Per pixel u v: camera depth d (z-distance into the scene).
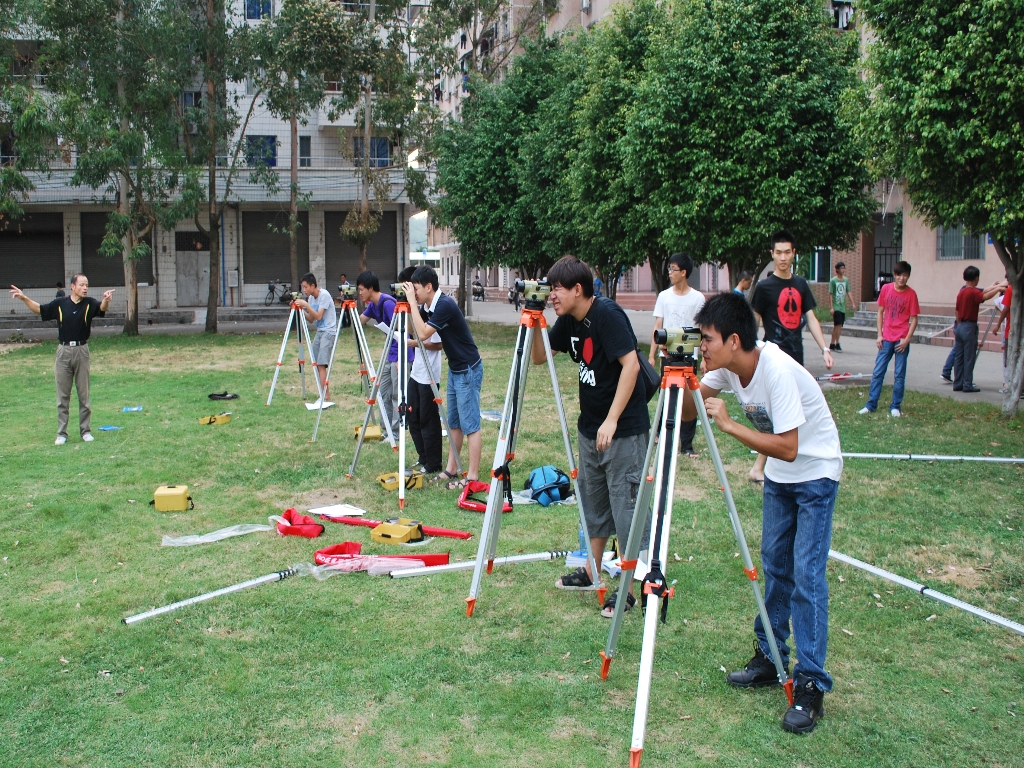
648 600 3.25
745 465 7.74
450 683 3.91
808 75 12.37
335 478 7.64
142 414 11.08
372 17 26.06
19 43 26.55
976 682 3.88
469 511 6.58
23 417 10.92
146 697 3.79
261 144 25.89
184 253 32.88
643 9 15.73
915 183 9.32
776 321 7.22
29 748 3.42
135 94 22.48
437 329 6.71
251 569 5.37
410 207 33.62
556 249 19.83
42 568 5.43
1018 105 8.13
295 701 3.76
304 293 11.84
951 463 7.72
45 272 31.48
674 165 12.77
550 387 12.76
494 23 31.45
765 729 3.51
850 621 4.50
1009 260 9.75
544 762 3.29
